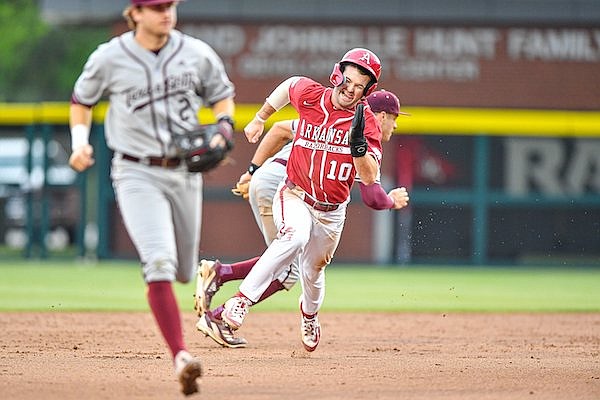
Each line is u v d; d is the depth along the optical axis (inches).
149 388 877.2
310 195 1027.3
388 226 3073.3
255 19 3034.0
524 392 877.8
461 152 3080.7
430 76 3061.0
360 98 995.9
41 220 3137.3
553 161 3093.0
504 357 1144.2
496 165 3095.5
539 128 3046.3
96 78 821.2
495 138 3088.1
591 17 3063.5
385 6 3038.9
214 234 3046.3
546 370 1024.9
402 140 3083.2
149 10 803.4
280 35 3048.7
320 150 1012.5
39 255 3235.7
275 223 1053.8
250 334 1382.9
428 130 3036.4
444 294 2188.7
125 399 822.5
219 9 3026.6
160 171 825.5
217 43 3043.8
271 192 1129.4
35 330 1406.3
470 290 2310.5
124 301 1904.5
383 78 3063.5
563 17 3056.1
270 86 3048.7
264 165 1136.8
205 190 3036.4
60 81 5708.7
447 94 3065.9
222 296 1996.8
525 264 3065.9
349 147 1006.4
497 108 3068.4
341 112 1005.2
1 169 3690.9
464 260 3078.2
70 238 3917.3
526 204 3083.2
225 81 847.7
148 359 1090.7
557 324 1605.6
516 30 3073.3
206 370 988.6
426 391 876.0
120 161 831.1
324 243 1053.8
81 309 1723.7
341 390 876.0
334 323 1571.1
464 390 884.0
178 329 808.3
